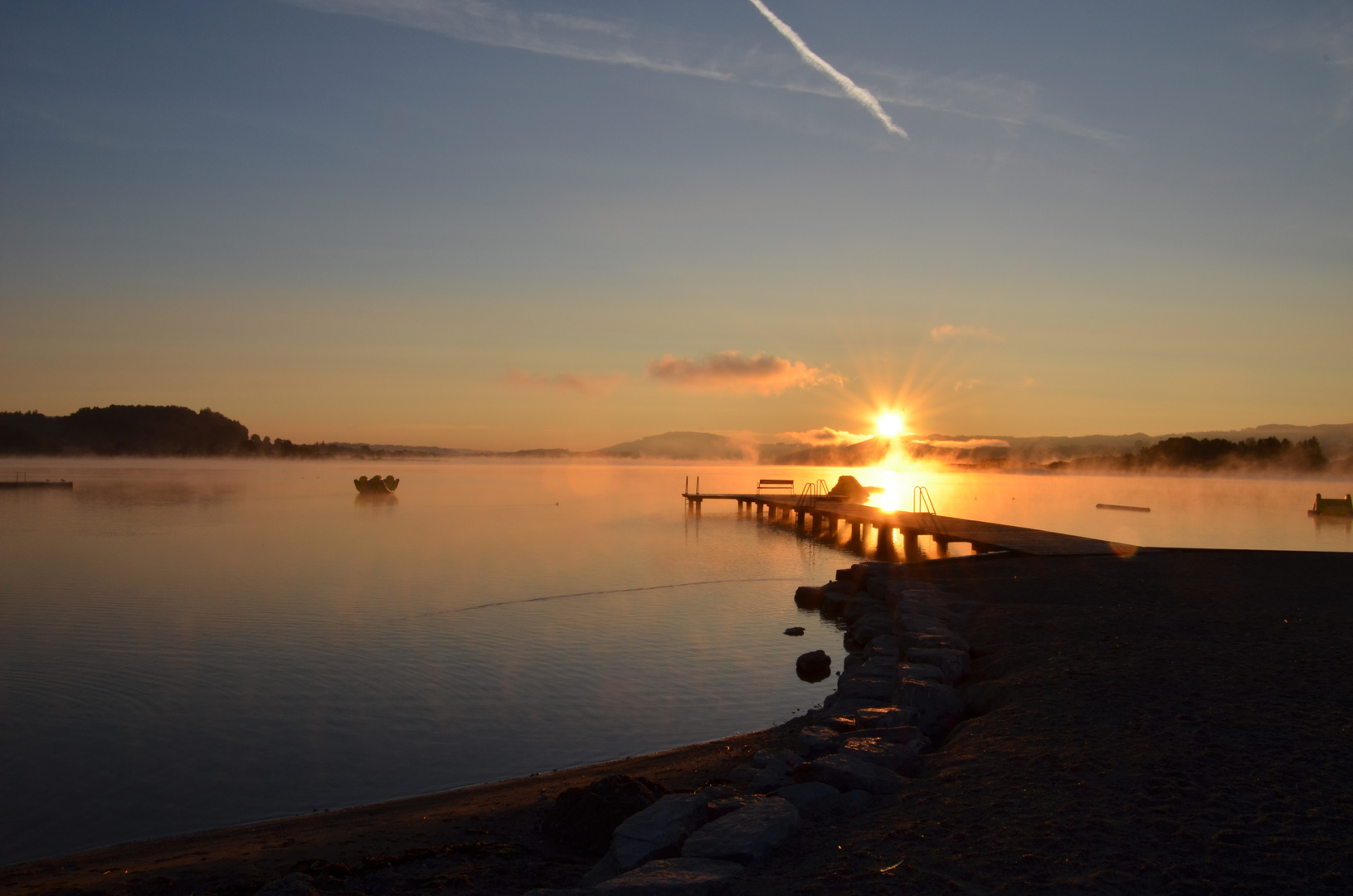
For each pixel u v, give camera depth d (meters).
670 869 4.84
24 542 36.75
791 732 10.73
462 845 6.52
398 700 13.02
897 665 11.53
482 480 130.88
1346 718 7.27
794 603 22.33
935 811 5.57
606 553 34.22
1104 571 19.25
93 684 13.97
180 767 10.17
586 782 8.91
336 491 85.25
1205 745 6.59
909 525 32.78
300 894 5.03
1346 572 18.53
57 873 6.83
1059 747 6.75
